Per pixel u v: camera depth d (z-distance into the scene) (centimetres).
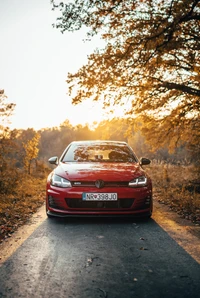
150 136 990
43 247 344
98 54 673
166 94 880
